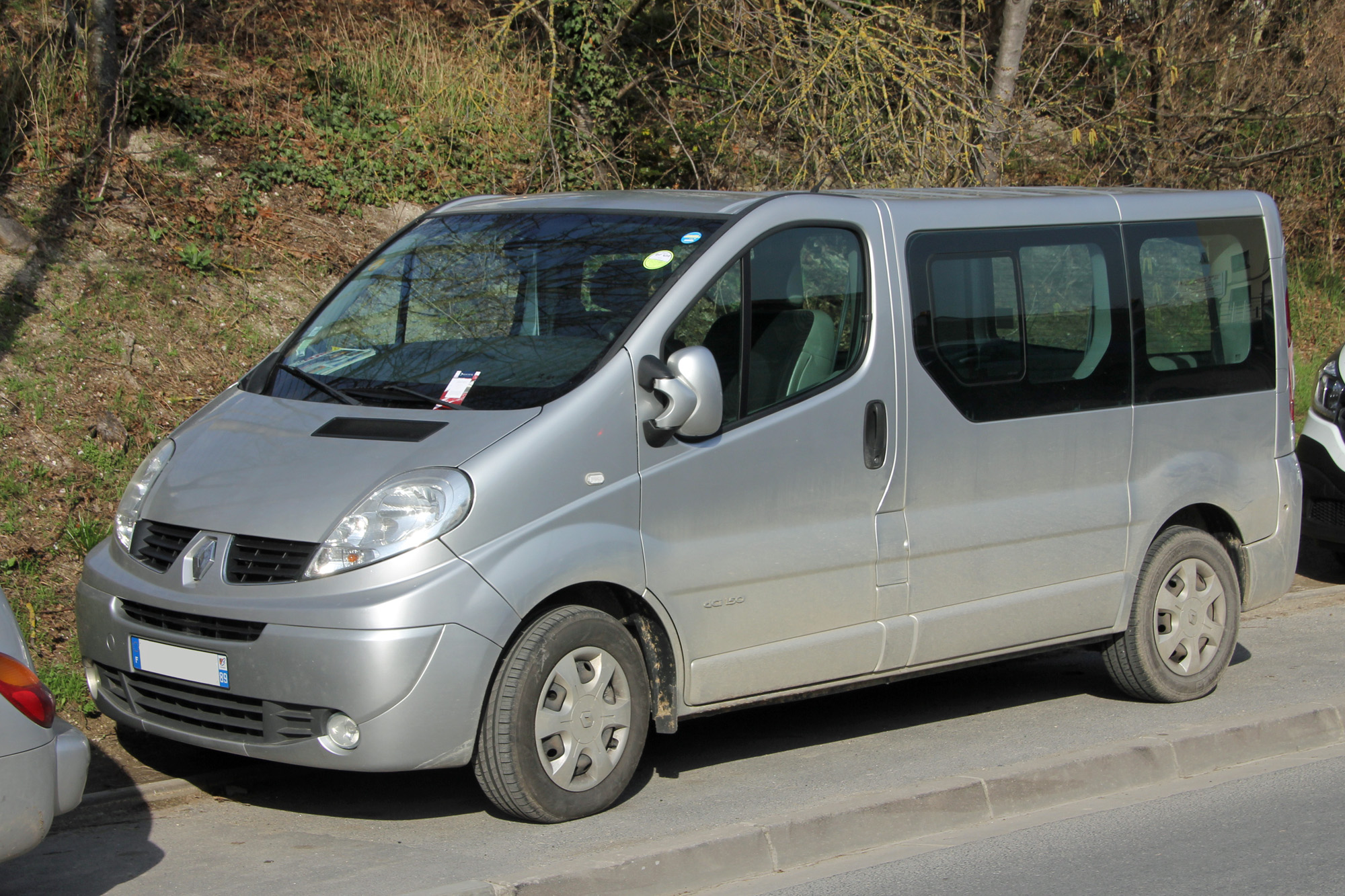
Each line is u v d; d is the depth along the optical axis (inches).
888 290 215.8
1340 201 645.9
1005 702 261.4
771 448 200.7
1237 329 262.7
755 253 204.1
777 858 177.3
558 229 217.6
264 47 485.4
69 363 322.0
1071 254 239.5
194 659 175.9
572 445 181.8
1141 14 591.5
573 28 478.9
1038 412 231.3
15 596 252.5
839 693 267.1
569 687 182.1
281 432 193.3
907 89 401.1
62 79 412.2
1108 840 189.9
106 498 289.6
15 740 141.3
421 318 211.5
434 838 179.6
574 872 160.6
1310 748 237.8
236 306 365.4
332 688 166.9
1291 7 620.7
